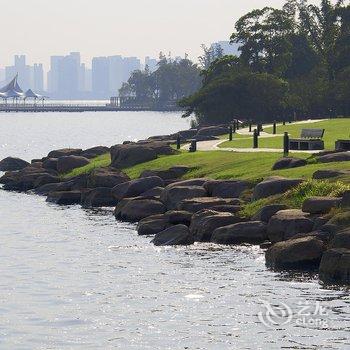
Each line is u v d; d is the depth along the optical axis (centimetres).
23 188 10112
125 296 4600
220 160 8581
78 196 8769
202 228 6019
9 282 4941
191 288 4738
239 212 6281
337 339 3856
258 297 4522
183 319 4172
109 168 9312
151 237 6347
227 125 15425
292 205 6075
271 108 18938
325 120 14500
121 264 5400
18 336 3962
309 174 6850
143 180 8175
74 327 4084
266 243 5712
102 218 7506
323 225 5284
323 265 4853
